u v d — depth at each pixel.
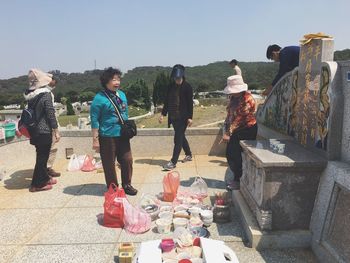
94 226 4.05
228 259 2.92
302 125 4.14
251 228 3.51
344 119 3.25
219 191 5.20
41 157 5.32
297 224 3.48
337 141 3.31
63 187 5.60
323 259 3.09
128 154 5.09
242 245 3.48
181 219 3.98
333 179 3.15
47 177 5.46
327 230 3.13
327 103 3.38
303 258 3.21
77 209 4.60
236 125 4.82
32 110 5.16
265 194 3.43
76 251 3.46
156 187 5.49
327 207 3.17
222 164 6.89
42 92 5.18
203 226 3.92
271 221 3.44
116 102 4.91
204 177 5.98
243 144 4.29
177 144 6.56
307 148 3.94
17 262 3.27
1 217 4.36
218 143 7.73
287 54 5.30
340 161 3.29
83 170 6.63
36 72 5.26
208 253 2.89
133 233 3.84
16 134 6.85
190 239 3.26
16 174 6.35
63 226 4.06
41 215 4.41
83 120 12.23
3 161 6.52
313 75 3.78
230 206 4.55
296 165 3.34
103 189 5.47
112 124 4.88
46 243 3.64
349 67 3.12
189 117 6.54
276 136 5.18
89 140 7.73
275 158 3.49
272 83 5.78
